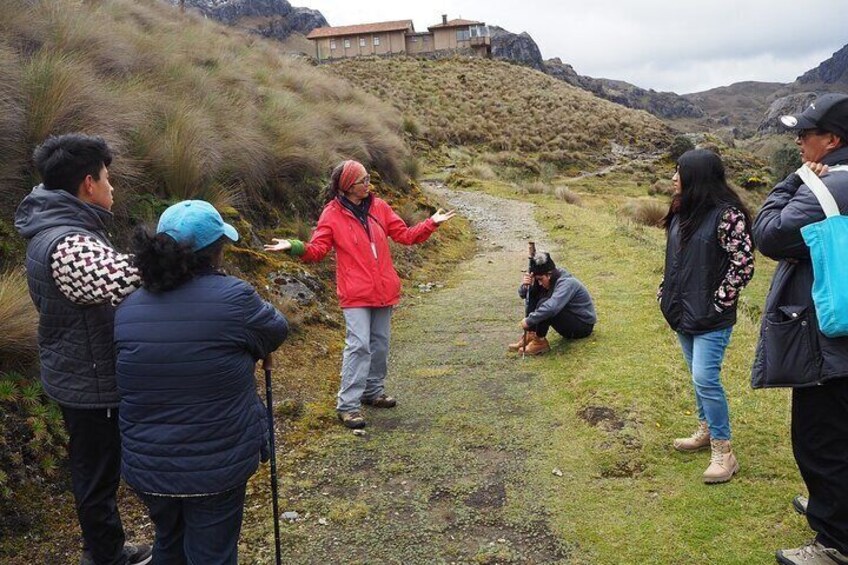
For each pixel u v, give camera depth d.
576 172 31.72
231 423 2.31
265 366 2.75
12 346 3.87
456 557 3.22
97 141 2.72
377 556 3.25
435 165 24.75
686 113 189.25
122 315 2.32
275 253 7.29
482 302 8.07
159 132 7.03
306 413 4.84
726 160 34.44
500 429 4.59
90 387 2.66
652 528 3.34
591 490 3.74
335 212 4.64
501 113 37.62
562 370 5.58
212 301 2.28
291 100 11.76
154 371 2.24
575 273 9.09
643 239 11.30
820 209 2.64
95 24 8.62
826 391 2.75
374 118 15.72
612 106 44.19
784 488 3.58
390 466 4.12
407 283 8.91
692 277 3.57
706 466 3.88
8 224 4.79
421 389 5.43
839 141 2.73
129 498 3.69
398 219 4.91
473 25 64.44
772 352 2.81
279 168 8.78
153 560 2.53
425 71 44.59
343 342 6.39
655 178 31.75
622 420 4.48
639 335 6.20
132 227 5.74
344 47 64.44
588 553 3.19
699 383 3.67
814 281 2.63
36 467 3.54
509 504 3.65
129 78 7.89
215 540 2.37
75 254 2.49
